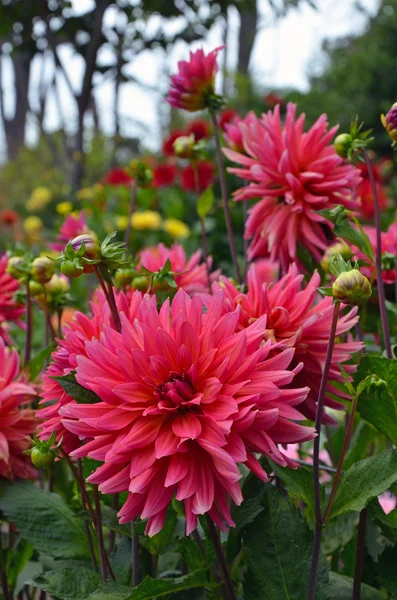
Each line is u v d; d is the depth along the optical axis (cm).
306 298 70
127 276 84
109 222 293
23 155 808
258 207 90
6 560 88
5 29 335
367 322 100
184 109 99
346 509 67
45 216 434
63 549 80
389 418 73
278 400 63
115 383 63
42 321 170
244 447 61
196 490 61
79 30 347
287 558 69
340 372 72
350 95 756
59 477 94
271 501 71
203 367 64
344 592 76
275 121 90
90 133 690
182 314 64
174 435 62
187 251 267
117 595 67
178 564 85
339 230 82
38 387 87
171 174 306
